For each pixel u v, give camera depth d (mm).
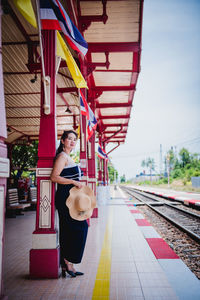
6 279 3117
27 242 5152
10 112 11219
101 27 6133
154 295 2613
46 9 3227
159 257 3924
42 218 3273
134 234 5637
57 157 3150
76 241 3072
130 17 5840
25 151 16734
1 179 1987
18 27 5633
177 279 3043
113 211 9984
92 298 2555
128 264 3607
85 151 6734
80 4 5504
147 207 13109
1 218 1994
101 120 13867
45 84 3270
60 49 3688
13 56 7000
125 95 10273
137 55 7250
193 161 64875
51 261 3154
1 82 1990
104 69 7945
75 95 9547
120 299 2527
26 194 14234
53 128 3410
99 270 3385
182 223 8453
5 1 3326
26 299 2547
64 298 2564
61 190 3182
